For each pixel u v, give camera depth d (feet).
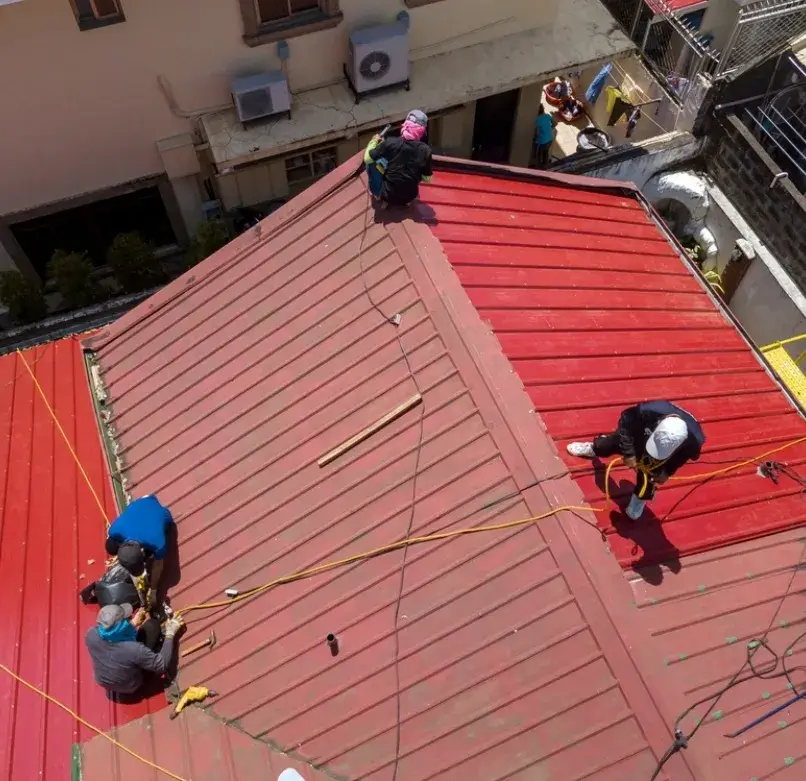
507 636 19.70
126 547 21.84
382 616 20.89
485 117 50.55
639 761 17.84
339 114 41.70
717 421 26.30
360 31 40.01
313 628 21.42
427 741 19.29
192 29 37.17
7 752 21.13
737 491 23.79
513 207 30.30
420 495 21.84
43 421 29.40
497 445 21.49
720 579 21.34
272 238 28.27
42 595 24.53
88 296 44.73
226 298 28.02
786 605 21.27
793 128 38.70
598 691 18.58
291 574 22.29
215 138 40.73
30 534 26.12
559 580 19.77
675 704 18.20
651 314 29.40
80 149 40.73
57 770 20.80
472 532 20.89
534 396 23.22
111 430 27.45
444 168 29.73
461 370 22.81
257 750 20.34
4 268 45.88
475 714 19.21
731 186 40.96
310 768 19.77
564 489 20.59
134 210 46.37
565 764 18.17
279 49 39.27
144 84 38.73
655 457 18.79
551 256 29.07
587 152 42.09
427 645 20.22
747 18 40.65
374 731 19.75
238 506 23.95
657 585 20.68
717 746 18.39
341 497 22.76
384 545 21.59
